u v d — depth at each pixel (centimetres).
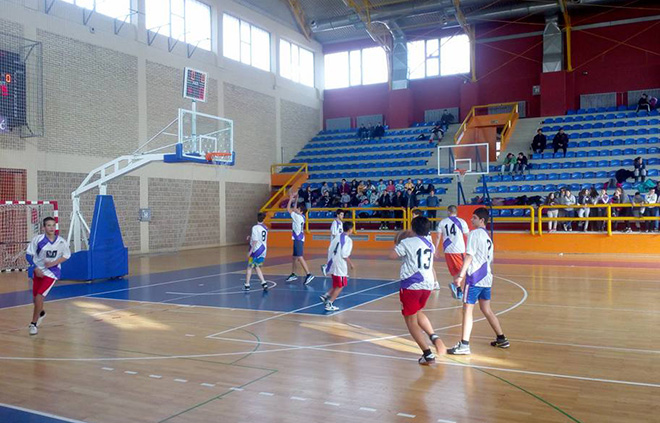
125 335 757
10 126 1669
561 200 1959
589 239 1880
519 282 1238
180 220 2309
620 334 735
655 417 439
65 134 1842
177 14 2325
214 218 2500
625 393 498
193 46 2398
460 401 480
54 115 1806
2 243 1653
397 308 950
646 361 604
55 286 1252
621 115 2630
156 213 2194
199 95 1480
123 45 2058
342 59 3372
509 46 2956
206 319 864
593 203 1927
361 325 811
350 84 3356
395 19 2866
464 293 643
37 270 767
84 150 1906
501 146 2591
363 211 2352
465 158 2452
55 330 793
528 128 2736
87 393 514
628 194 2080
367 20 2802
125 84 2067
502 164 2469
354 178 2712
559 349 658
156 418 450
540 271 1436
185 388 526
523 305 959
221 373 574
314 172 2850
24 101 1708
